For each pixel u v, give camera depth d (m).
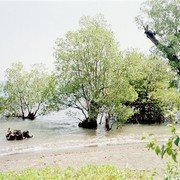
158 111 55.88
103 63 49.53
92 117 50.22
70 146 32.34
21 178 16.66
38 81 68.25
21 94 68.69
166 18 44.12
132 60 49.97
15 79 67.69
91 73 51.19
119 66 49.09
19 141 37.16
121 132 43.31
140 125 52.31
